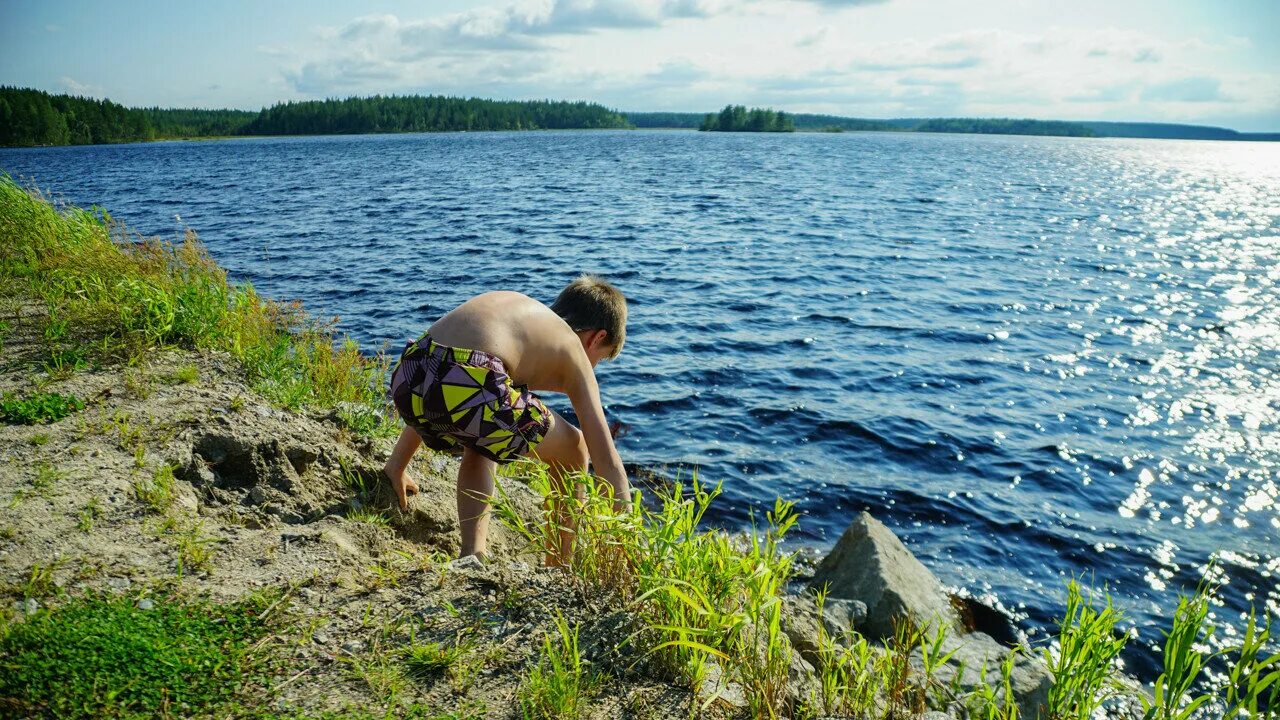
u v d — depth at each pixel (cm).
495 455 281
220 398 419
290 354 594
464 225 2366
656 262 1788
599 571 268
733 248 2025
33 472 303
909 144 15338
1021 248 2147
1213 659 459
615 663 229
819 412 834
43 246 750
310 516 335
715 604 243
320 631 226
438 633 232
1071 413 867
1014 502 654
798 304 1377
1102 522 626
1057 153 11844
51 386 417
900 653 274
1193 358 1095
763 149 10200
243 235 2072
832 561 479
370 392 582
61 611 212
